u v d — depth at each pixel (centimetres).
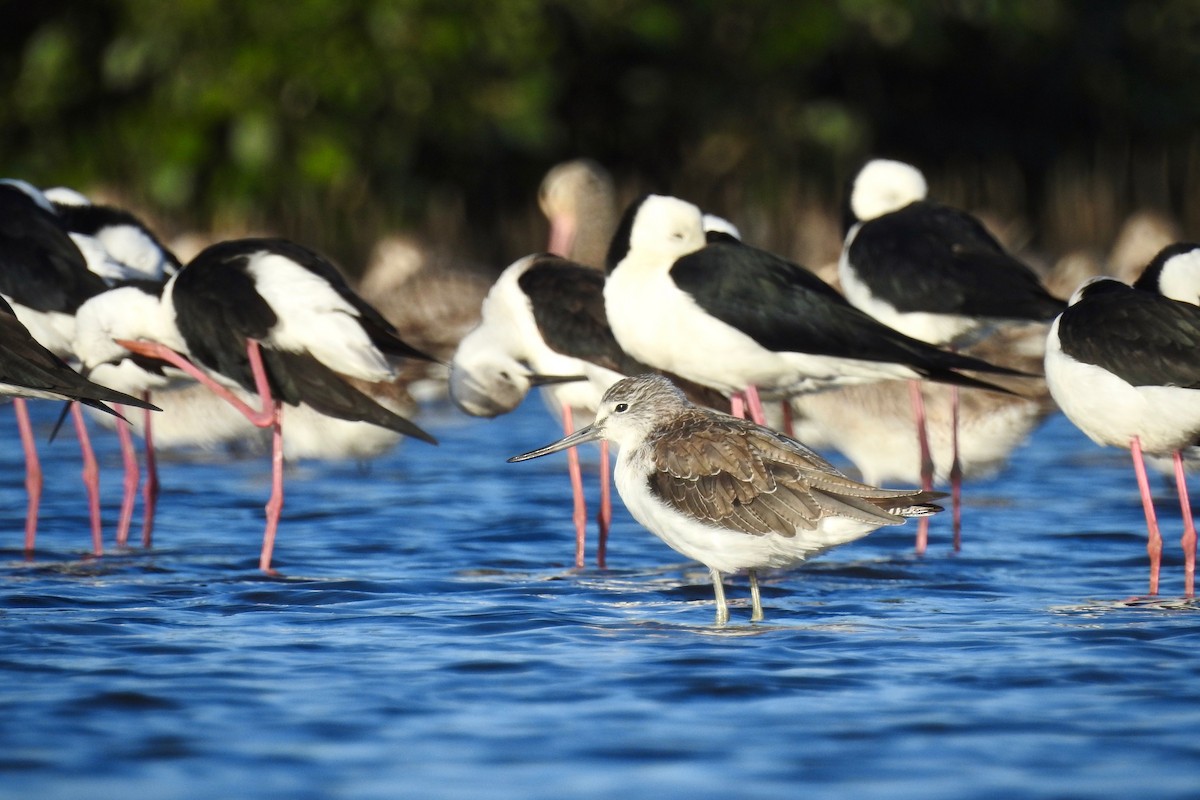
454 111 3362
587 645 996
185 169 3256
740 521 1045
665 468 1085
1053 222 3584
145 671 927
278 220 3478
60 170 3450
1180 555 1328
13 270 1420
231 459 1927
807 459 1059
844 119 3759
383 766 761
